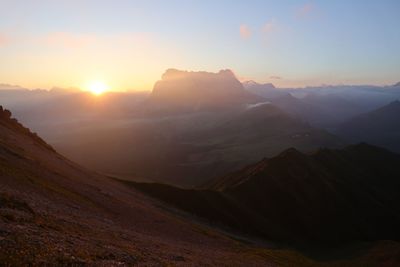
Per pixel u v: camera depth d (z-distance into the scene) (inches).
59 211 1310.3
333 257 4340.6
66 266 664.4
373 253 4079.7
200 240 2207.2
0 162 1742.1
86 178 2802.7
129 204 2411.4
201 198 4626.0
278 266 2007.9
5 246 650.2
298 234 5024.6
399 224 5767.7
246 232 4394.7
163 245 1437.0
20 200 1123.9
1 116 3484.3
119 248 989.8
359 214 5748.0
